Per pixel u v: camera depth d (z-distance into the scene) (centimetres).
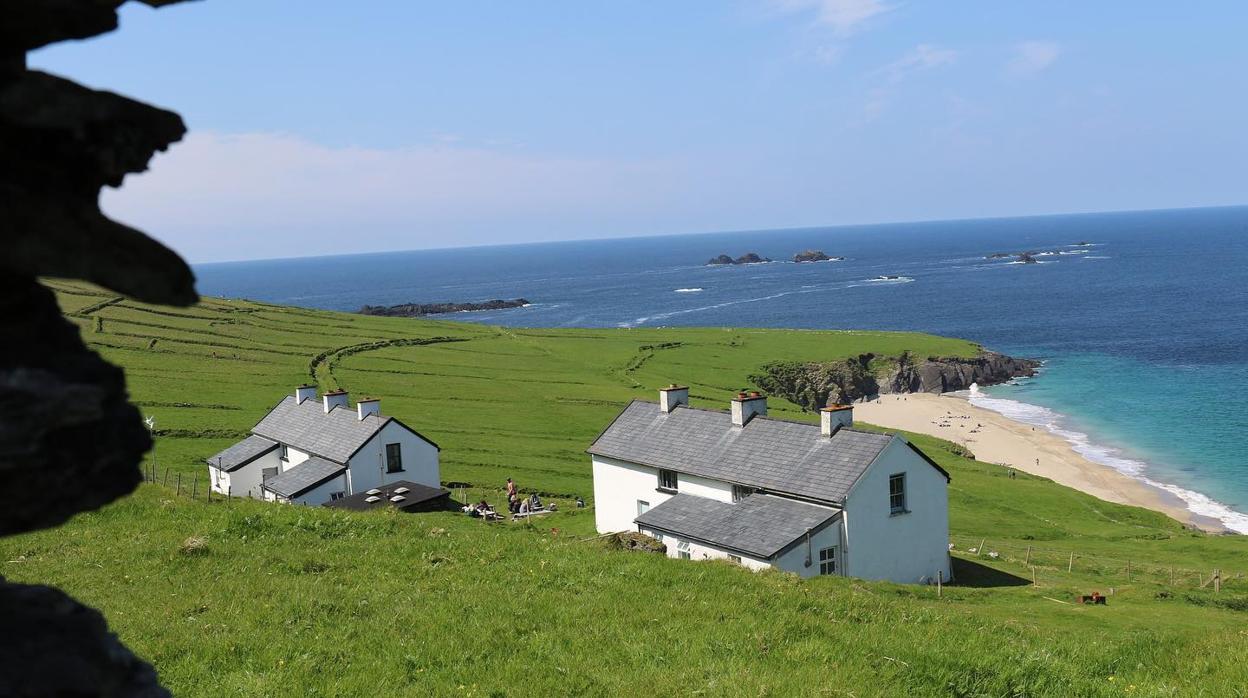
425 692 1473
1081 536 6612
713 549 4406
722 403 11775
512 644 1702
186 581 2078
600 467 5731
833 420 4731
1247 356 16175
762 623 1834
